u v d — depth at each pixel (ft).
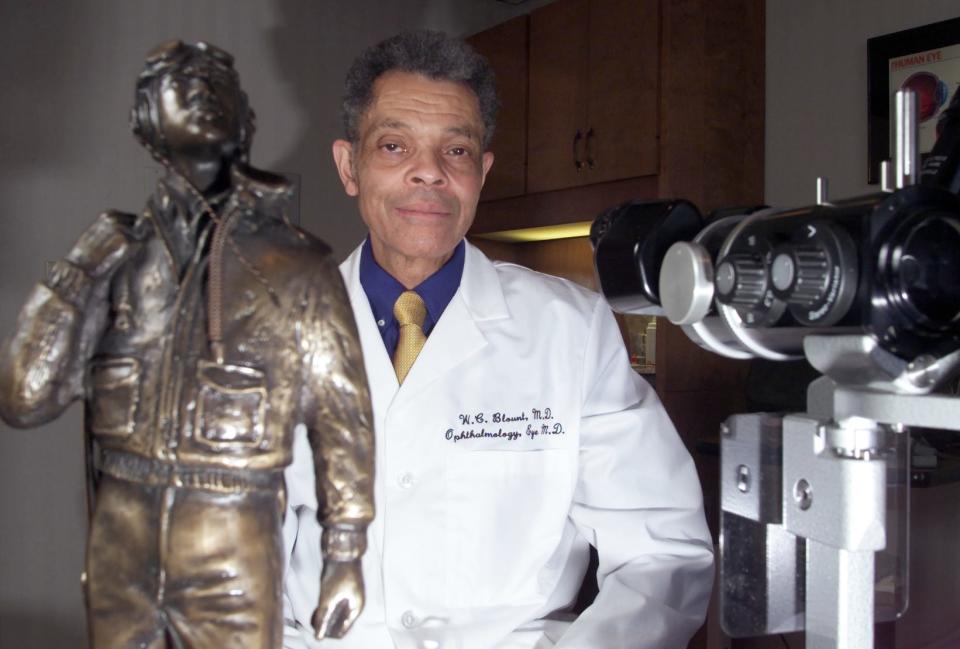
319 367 1.86
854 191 7.28
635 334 8.49
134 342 1.79
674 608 3.67
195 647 1.77
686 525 3.93
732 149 7.63
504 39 8.70
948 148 2.07
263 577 1.80
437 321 4.04
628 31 7.45
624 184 7.57
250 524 1.79
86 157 7.67
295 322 1.83
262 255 1.83
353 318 1.92
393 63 3.76
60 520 7.52
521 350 4.00
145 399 1.77
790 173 7.72
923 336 1.77
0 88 7.30
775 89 7.82
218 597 1.76
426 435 3.74
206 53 1.82
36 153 7.45
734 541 2.18
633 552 3.80
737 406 7.77
